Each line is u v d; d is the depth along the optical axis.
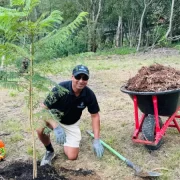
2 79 2.66
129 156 3.80
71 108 3.57
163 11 18.38
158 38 18.16
